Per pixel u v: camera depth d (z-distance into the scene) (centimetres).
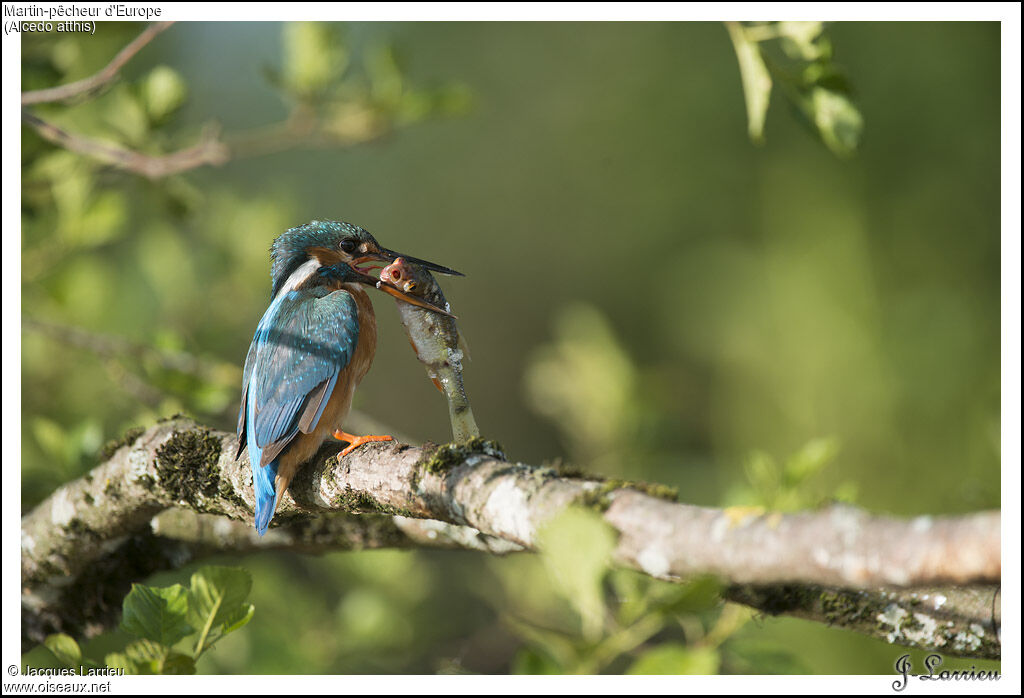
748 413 1475
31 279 1020
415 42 2447
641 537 406
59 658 564
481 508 479
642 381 1268
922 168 1802
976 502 898
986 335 1442
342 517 687
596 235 2498
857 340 1409
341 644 1023
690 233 2388
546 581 1019
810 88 645
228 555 739
